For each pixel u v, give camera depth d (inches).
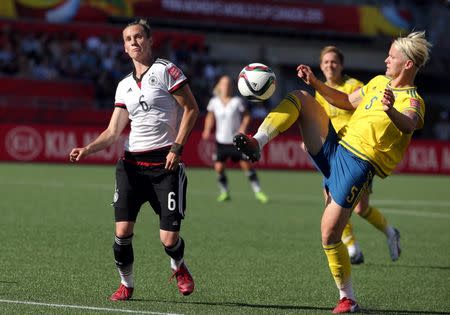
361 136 781.3
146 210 1781.5
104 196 2060.8
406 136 786.8
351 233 1147.9
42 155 3287.4
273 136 780.0
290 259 1167.6
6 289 875.4
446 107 4613.7
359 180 775.1
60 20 4010.8
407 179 3334.2
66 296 844.6
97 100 3614.7
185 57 4035.4
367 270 1114.7
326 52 1186.6
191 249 1237.1
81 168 3129.9
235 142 752.3
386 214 1916.8
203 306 817.5
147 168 802.2
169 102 800.9
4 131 3235.7
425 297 918.4
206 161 3464.6
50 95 3577.8
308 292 920.3
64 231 1381.6
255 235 1424.7
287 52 4675.2
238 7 4564.5
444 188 2837.1
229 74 4483.3
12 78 3499.0
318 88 836.0
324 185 824.3
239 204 2014.0
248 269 1071.0
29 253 1135.6
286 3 4662.9
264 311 800.3
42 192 2119.8
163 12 4367.6
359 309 802.2
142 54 800.3
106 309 778.8
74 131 3339.1
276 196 2298.2
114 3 4180.6
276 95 4591.5
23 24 3767.2
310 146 808.9
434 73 4857.3
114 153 3390.7
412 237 1494.8
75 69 3713.1
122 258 820.0
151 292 887.7
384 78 818.2
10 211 1657.2
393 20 4842.5
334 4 4763.8
